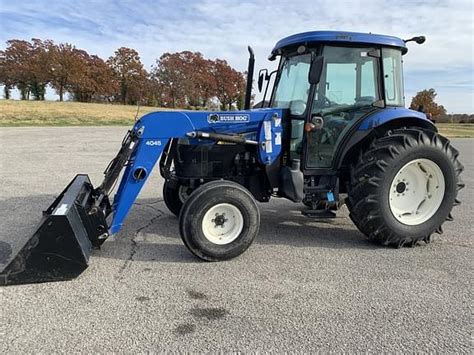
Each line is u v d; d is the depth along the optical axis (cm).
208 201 371
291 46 445
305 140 428
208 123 415
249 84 525
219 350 243
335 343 252
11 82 6138
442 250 419
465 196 702
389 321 278
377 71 447
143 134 397
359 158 425
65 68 5788
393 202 430
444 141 432
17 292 314
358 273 357
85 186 414
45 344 247
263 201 463
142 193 682
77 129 2134
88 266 355
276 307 296
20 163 981
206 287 327
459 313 289
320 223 516
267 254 403
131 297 308
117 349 243
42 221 336
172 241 436
